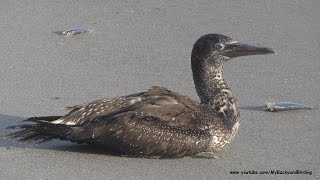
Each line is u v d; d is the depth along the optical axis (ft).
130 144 39.63
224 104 41.73
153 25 59.67
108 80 50.39
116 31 58.39
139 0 64.03
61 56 53.78
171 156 40.24
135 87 49.55
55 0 63.67
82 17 60.59
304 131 44.16
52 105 46.57
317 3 64.34
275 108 46.39
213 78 42.27
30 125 40.37
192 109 40.88
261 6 63.67
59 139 40.93
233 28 59.57
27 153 40.32
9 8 61.82
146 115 39.96
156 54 54.65
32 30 57.93
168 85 50.11
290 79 51.39
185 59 54.03
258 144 42.50
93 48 55.26
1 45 55.16
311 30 59.52
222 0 64.64
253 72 52.31
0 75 50.39
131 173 38.60
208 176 38.81
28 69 51.42
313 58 54.85
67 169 38.75
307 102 48.06
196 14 61.82
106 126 39.52
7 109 45.85
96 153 40.55
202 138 40.19
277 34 58.80
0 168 38.70
